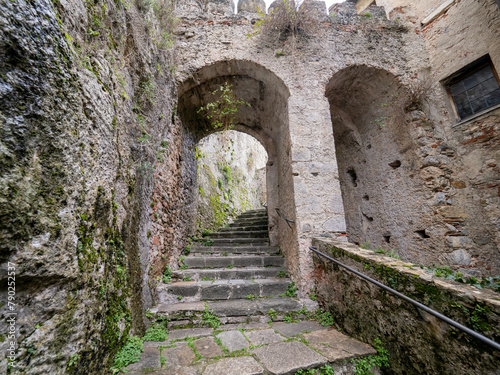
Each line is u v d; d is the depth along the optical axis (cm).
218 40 365
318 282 278
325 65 363
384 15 407
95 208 148
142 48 248
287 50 364
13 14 100
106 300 158
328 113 343
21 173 100
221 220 681
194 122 491
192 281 316
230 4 411
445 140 358
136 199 229
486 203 319
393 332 175
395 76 372
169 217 345
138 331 207
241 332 227
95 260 145
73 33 145
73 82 133
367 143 457
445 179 335
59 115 121
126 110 210
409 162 367
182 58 357
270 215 502
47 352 107
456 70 356
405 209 370
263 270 344
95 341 140
